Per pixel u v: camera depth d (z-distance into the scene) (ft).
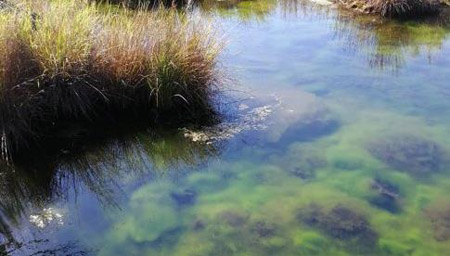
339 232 7.54
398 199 8.30
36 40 9.57
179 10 16.81
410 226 7.68
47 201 8.10
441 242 7.36
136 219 7.70
